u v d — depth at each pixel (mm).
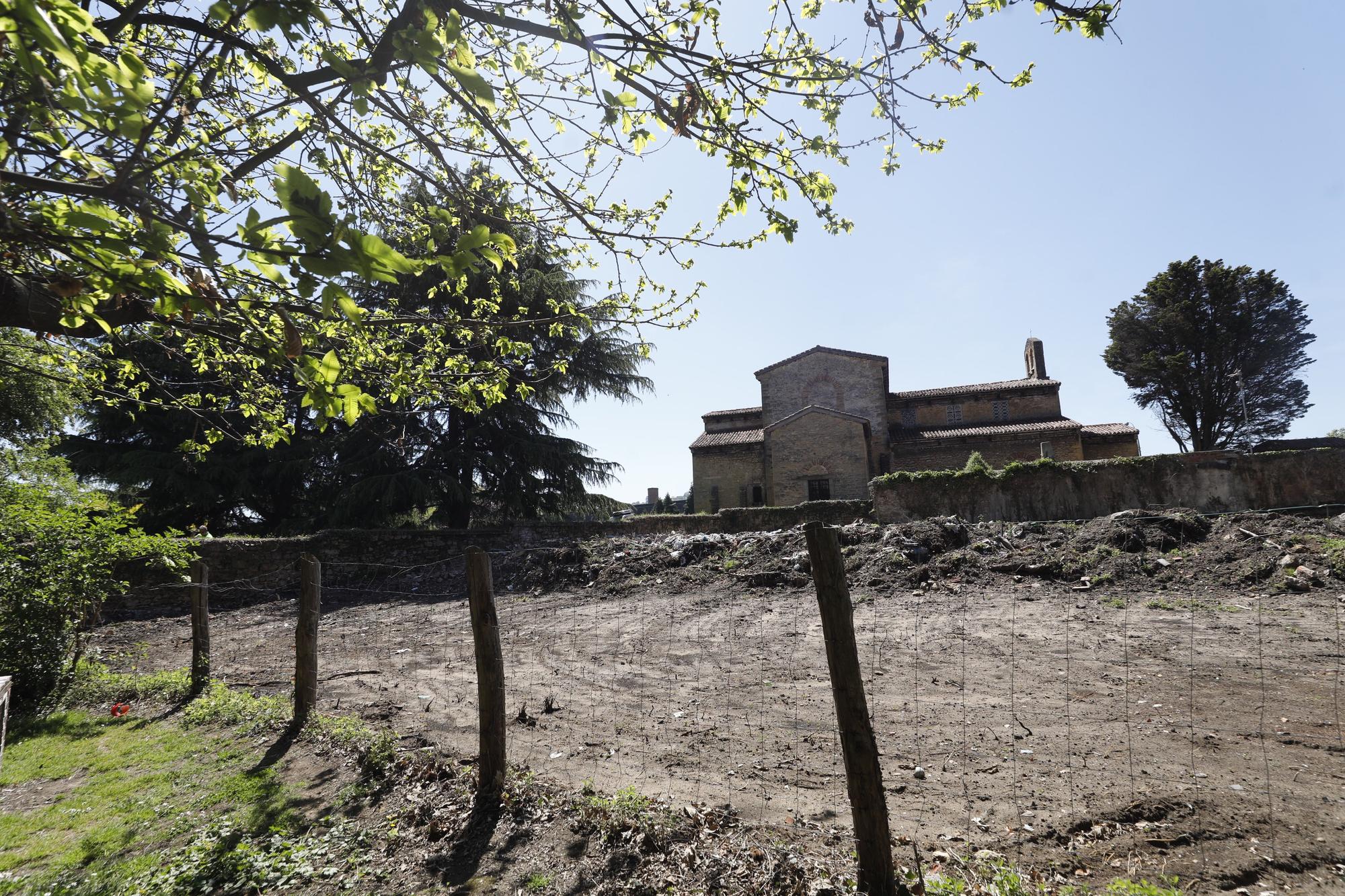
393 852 4137
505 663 9680
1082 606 10328
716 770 5180
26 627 8188
